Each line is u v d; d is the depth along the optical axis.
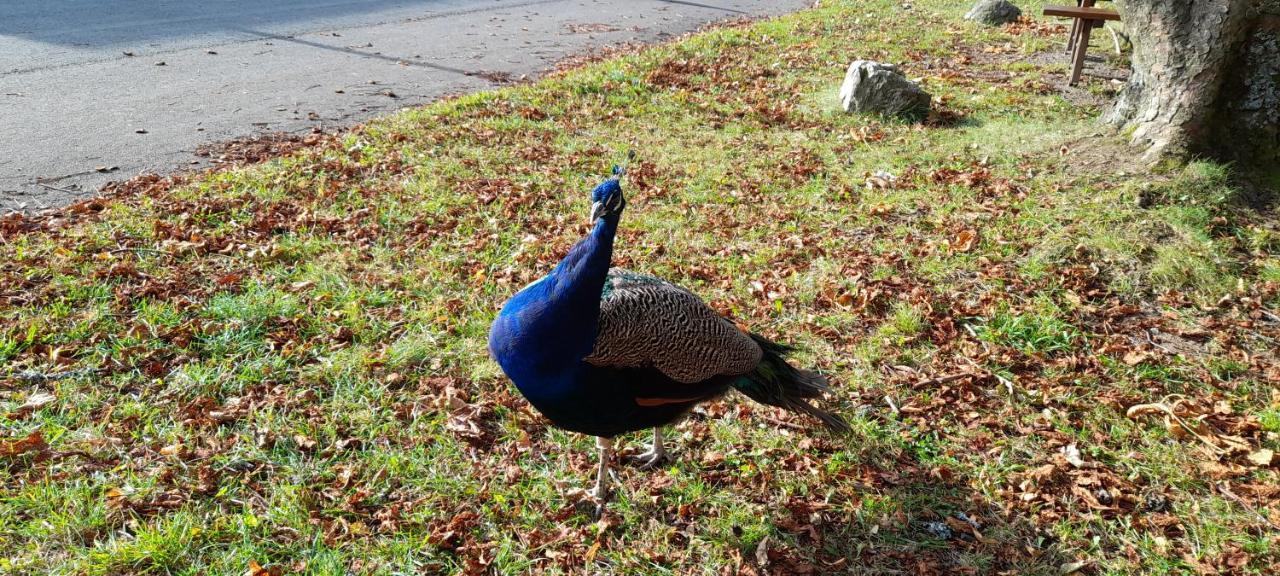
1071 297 5.52
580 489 3.91
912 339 5.18
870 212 6.82
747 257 6.11
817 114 9.38
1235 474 4.11
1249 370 4.93
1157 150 7.01
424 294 5.44
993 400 4.69
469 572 3.41
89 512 3.51
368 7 15.45
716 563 3.59
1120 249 5.98
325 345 4.82
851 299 5.56
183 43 11.58
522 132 8.59
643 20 16.09
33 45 10.83
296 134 8.24
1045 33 13.76
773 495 3.99
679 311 3.39
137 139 7.77
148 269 5.43
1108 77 10.92
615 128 8.88
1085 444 4.35
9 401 4.09
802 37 13.52
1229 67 6.84
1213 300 5.55
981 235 6.35
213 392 4.33
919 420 4.51
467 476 3.94
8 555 3.28
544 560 3.56
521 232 6.39
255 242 5.92
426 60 11.65
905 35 13.69
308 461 3.96
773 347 4.00
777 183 7.46
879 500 3.97
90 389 4.27
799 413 3.97
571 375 3.22
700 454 4.23
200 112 8.69
